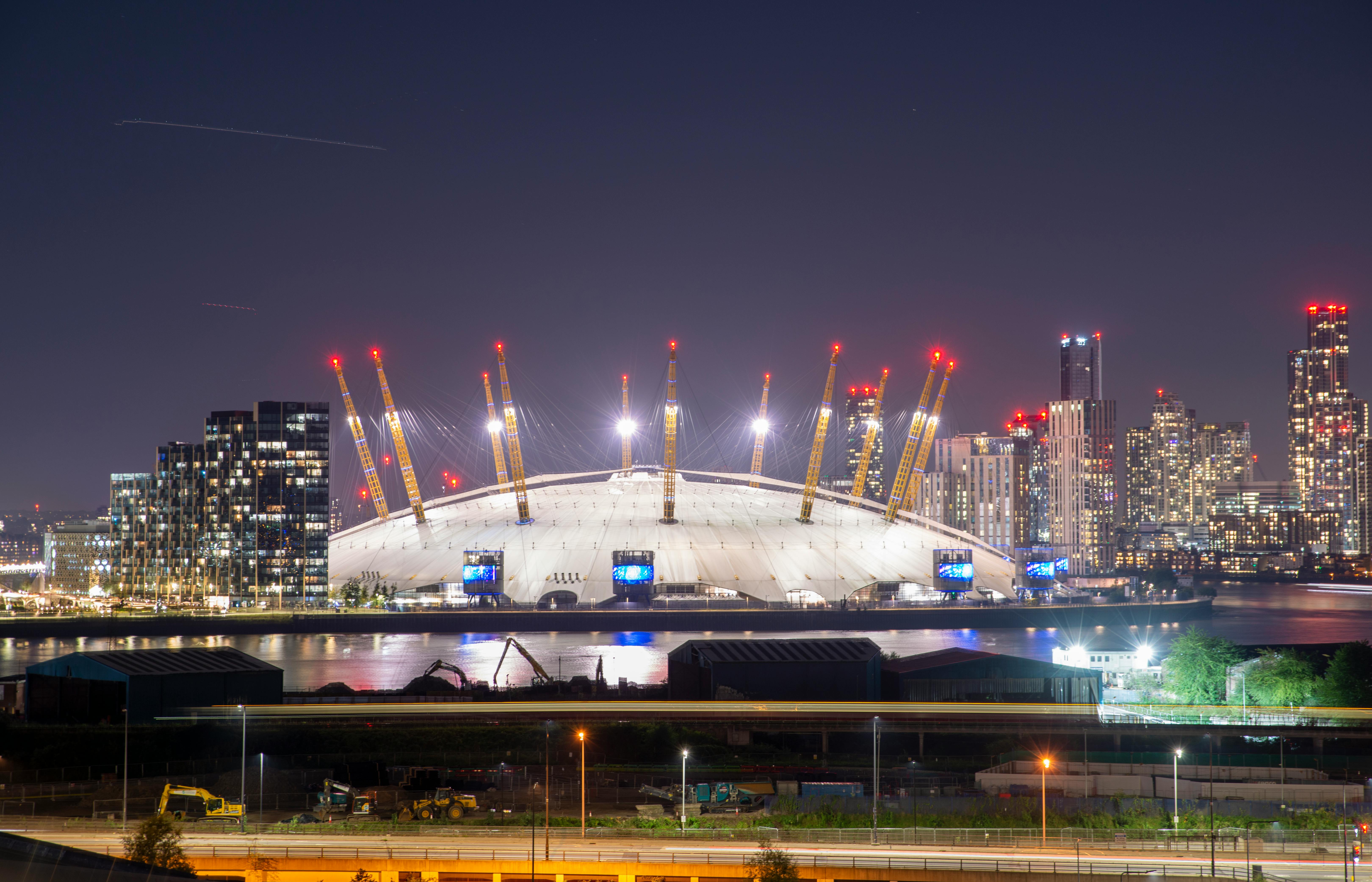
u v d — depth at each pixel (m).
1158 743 127.12
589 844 82.62
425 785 104.69
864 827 88.56
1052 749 124.81
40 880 53.75
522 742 123.31
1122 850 82.25
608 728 125.38
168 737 120.75
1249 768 108.44
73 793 100.75
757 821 90.38
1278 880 73.88
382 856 77.81
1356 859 77.06
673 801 97.56
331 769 114.31
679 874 76.12
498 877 76.56
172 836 77.56
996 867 76.75
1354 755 122.56
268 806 98.31
